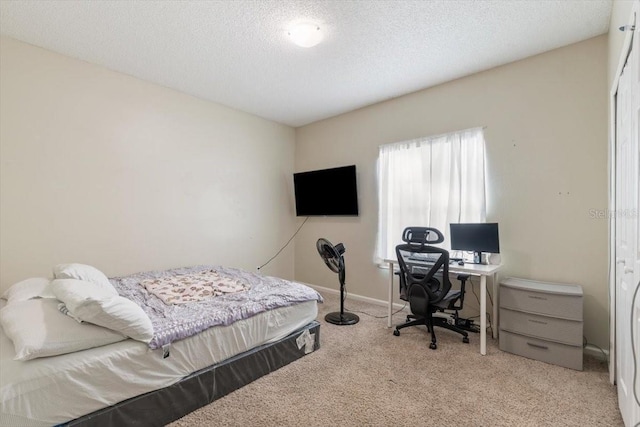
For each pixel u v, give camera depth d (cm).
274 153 456
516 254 274
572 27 226
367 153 392
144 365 153
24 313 155
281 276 465
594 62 238
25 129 251
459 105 310
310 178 442
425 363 224
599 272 236
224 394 183
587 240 241
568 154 250
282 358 219
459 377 205
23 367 125
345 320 309
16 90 246
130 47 256
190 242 360
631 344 127
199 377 172
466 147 302
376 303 377
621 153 168
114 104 299
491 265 267
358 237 402
